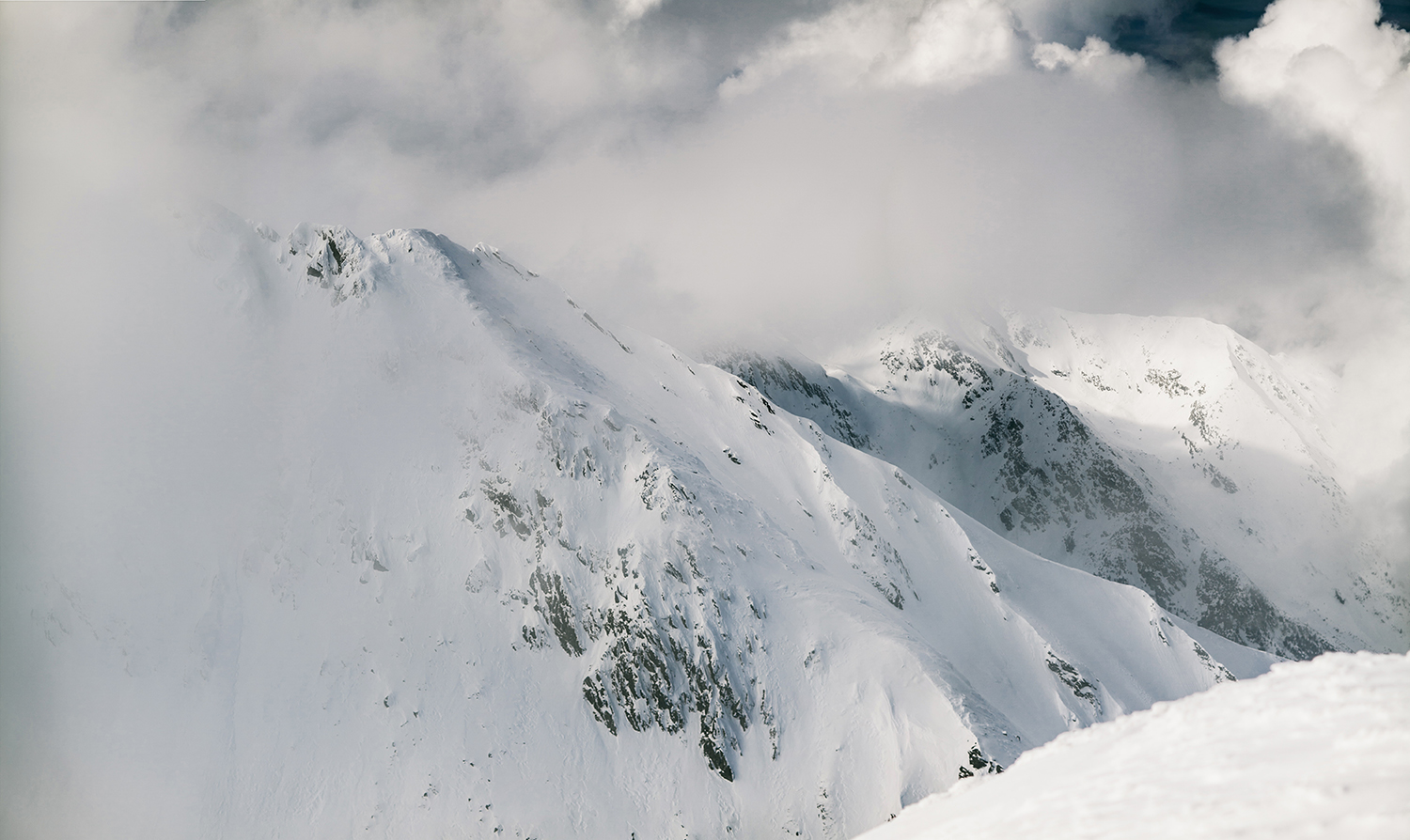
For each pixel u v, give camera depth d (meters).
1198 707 17.84
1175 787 14.22
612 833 100.75
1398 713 13.16
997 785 20.70
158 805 98.69
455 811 100.62
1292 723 14.77
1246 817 11.51
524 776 104.38
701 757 107.56
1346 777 11.52
